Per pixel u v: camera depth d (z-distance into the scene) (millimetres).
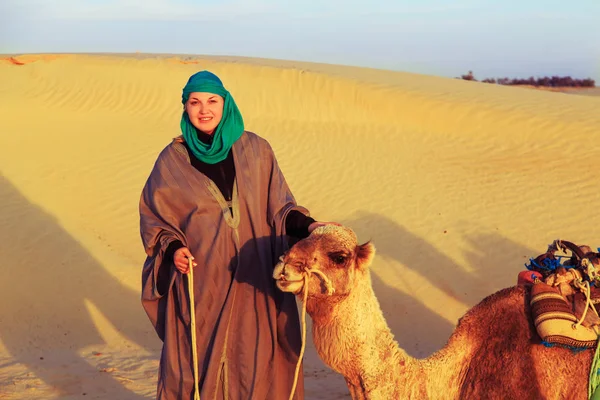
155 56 31531
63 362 8969
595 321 3893
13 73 26047
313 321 3891
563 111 21672
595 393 3840
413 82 25562
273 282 4270
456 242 13766
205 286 4141
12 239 13375
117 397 7340
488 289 11875
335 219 15562
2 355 9414
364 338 3848
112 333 10375
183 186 4168
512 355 3912
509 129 20672
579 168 17375
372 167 18703
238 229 4199
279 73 24891
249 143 4305
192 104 4141
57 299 11328
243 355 4195
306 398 7262
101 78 25391
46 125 21750
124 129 21734
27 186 16391
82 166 18062
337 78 24094
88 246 13367
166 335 4238
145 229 4227
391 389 3914
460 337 4094
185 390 4184
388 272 12633
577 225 14117
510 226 14289
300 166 19141
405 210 15625
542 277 4133
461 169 18094
